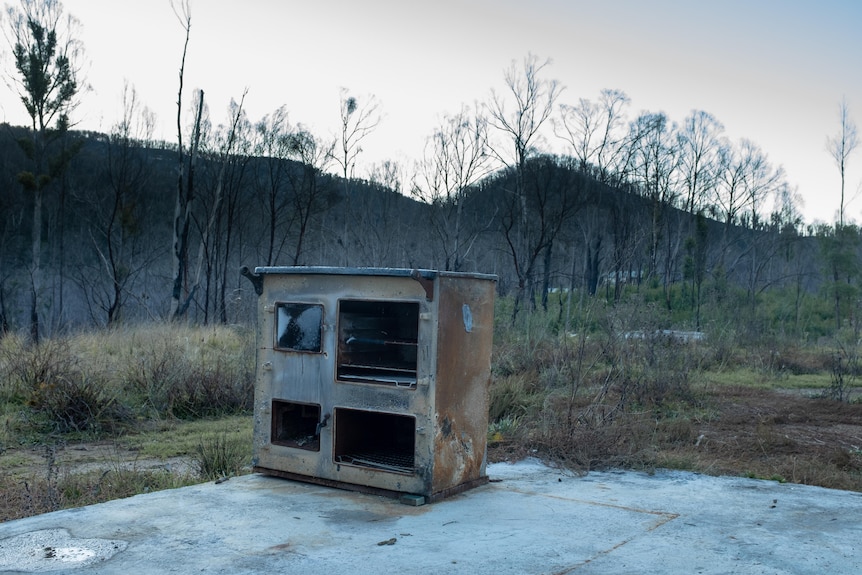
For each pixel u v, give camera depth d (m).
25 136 34.81
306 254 39.56
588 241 37.75
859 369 17.05
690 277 35.81
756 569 3.84
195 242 42.12
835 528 4.64
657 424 9.37
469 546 4.18
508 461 6.88
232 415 11.45
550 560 3.96
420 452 5.10
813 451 8.53
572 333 17.66
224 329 17.53
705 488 5.80
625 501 5.31
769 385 14.96
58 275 43.34
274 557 3.99
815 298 33.81
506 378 12.38
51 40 30.16
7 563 3.91
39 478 7.11
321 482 5.48
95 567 3.85
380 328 5.91
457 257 32.25
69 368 10.99
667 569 3.84
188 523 4.59
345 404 5.36
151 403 11.12
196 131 28.50
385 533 4.41
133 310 36.12
